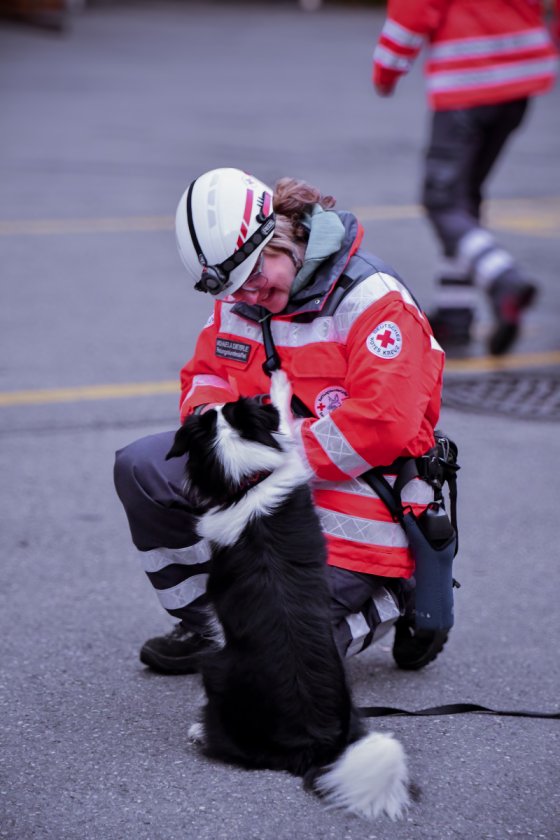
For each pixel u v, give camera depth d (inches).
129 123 933.2
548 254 585.9
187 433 189.2
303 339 201.8
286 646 176.9
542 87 418.3
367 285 199.5
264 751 180.4
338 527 202.2
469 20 407.2
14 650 232.4
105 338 453.7
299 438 196.9
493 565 276.8
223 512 185.2
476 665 229.8
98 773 185.8
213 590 185.3
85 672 224.1
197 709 209.3
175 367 422.0
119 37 1547.7
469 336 453.7
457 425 367.6
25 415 374.0
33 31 1556.3
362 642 209.5
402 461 204.7
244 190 195.5
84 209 666.8
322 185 720.3
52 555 279.4
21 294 509.4
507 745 196.2
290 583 180.4
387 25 396.8
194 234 195.9
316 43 1550.2
